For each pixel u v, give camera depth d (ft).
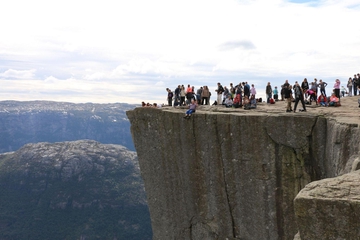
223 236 110.22
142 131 128.57
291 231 98.17
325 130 94.17
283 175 99.04
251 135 102.89
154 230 128.26
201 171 113.80
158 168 125.29
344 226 35.58
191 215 117.60
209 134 110.52
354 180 40.50
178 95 156.56
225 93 147.33
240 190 105.91
